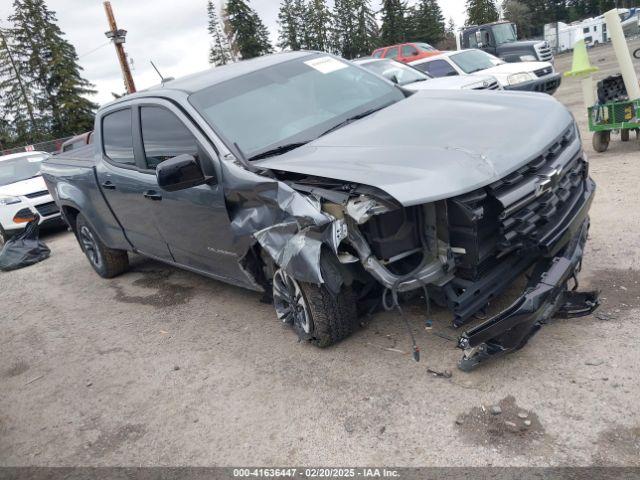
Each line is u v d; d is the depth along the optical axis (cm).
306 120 393
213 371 371
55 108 6019
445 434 259
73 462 306
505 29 1866
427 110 377
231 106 395
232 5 6059
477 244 281
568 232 315
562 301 294
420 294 317
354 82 446
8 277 759
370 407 292
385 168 290
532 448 239
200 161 374
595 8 7931
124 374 397
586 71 674
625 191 543
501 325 270
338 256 297
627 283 357
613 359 285
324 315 336
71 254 821
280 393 325
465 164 283
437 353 324
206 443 296
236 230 352
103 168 517
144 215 474
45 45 5897
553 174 301
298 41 7244
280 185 314
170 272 625
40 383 414
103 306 558
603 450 230
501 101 379
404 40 7075
